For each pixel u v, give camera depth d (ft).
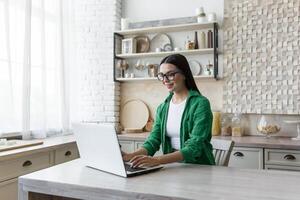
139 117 12.59
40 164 8.17
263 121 10.36
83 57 12.96
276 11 10.64
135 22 12.32
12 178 7.09
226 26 11.28
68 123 11.44
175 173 4.47
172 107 6.10
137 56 12.42
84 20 12.96
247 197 3.28
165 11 12.43
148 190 3.56
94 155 4.62
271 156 8.75
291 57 10.42
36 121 10.06
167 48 12.08
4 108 8.91
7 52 8.87
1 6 8.77
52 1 11.04
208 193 3.43
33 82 10.03
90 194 3.75
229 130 10.85
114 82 12.53
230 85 11.18
